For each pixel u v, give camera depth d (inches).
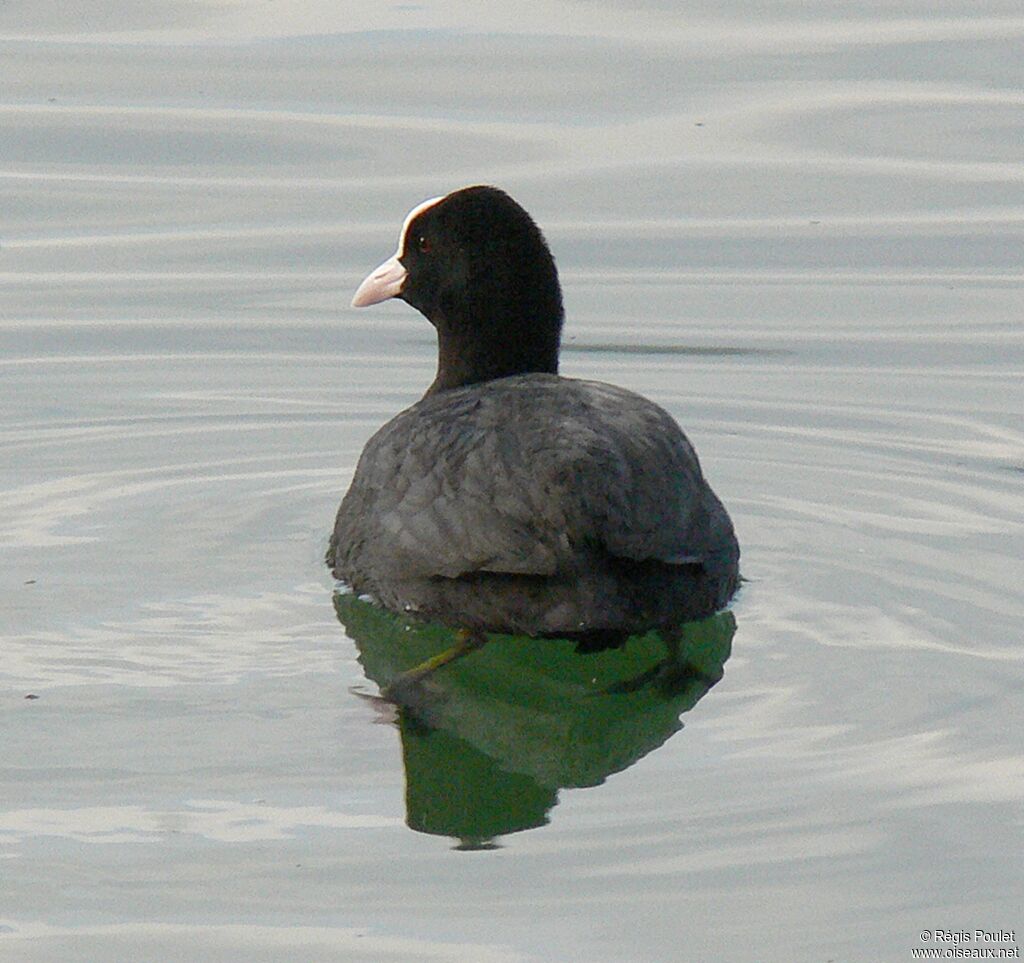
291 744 414.6
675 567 441.4
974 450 621.3
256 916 348.8
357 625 473.7
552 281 568.4
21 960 335.6
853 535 543.5
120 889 356.5
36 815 381.4
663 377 693.9
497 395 483.2
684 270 776.9
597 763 419.5
